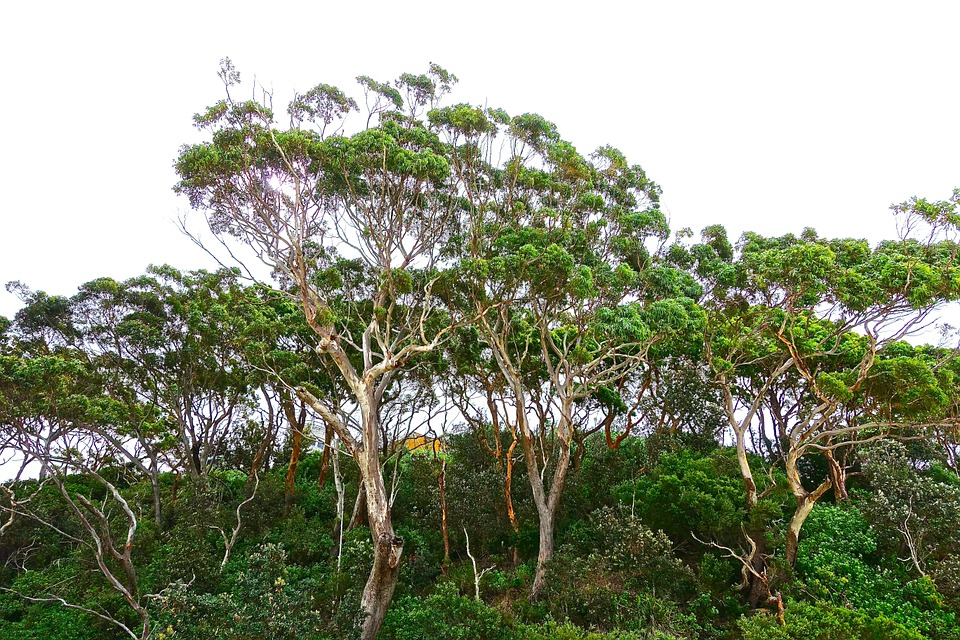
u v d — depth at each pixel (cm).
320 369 2516
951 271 1493
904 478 1967
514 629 1639
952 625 1484
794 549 1744
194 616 1428
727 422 2731
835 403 1697
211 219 1870
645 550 1822
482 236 2000
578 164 1972
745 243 2120
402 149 1733
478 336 2247
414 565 2164
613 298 1961
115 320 2598
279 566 1504
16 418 1698
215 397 3106
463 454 2723
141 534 2436
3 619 1970
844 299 1546
